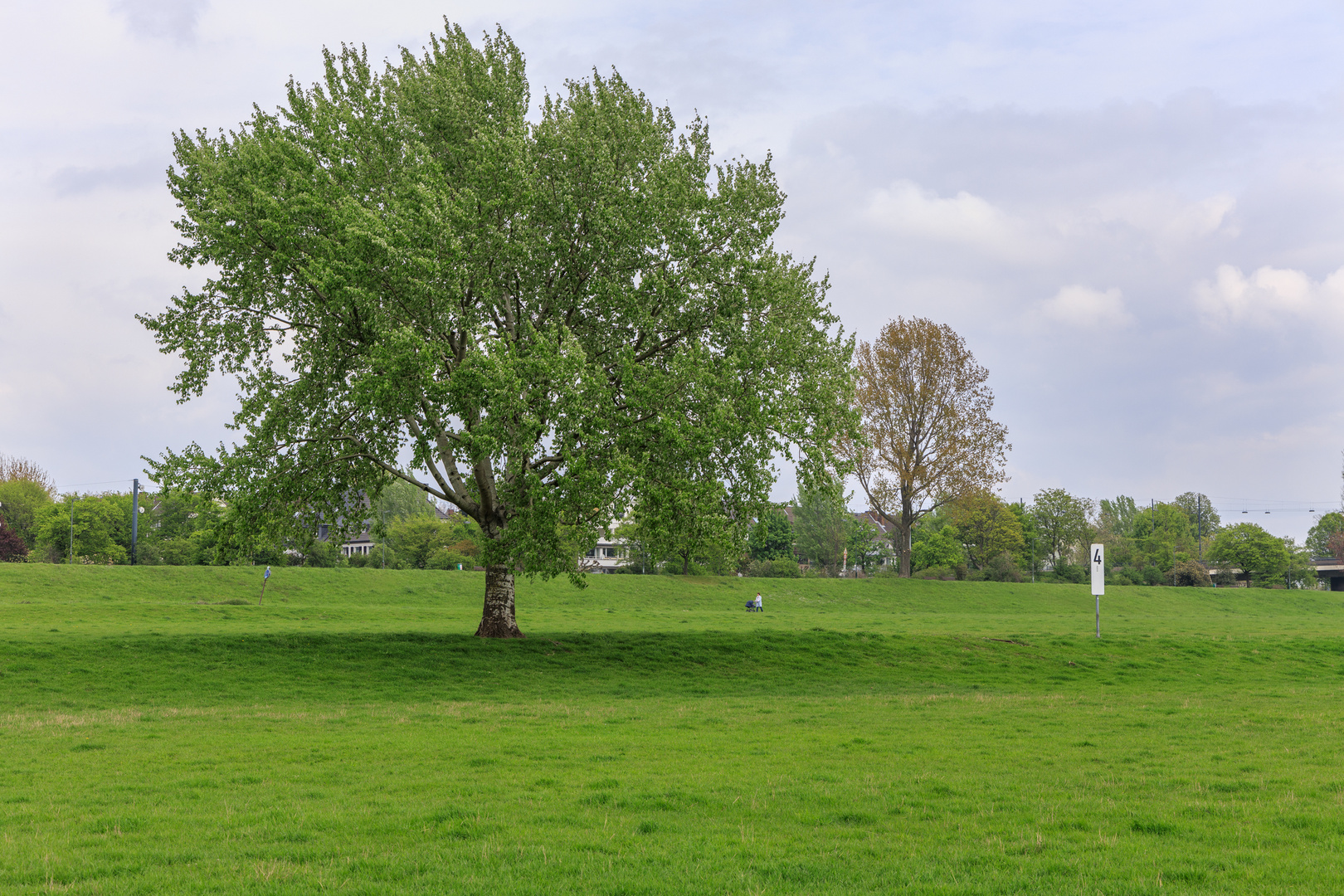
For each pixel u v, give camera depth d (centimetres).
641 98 3184
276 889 809
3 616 4128
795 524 12419
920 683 2816
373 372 2580
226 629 3538
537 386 2464
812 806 1138
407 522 9919
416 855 918
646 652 3117
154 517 9531
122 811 1116
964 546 10169
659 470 2566
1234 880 826
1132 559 11694
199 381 2872
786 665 3059
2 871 866
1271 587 10725
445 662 2812
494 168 2700
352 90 3069
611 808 1123
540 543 2647
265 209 2580
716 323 2806
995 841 970
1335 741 1661
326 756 1499
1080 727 1862
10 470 12206
